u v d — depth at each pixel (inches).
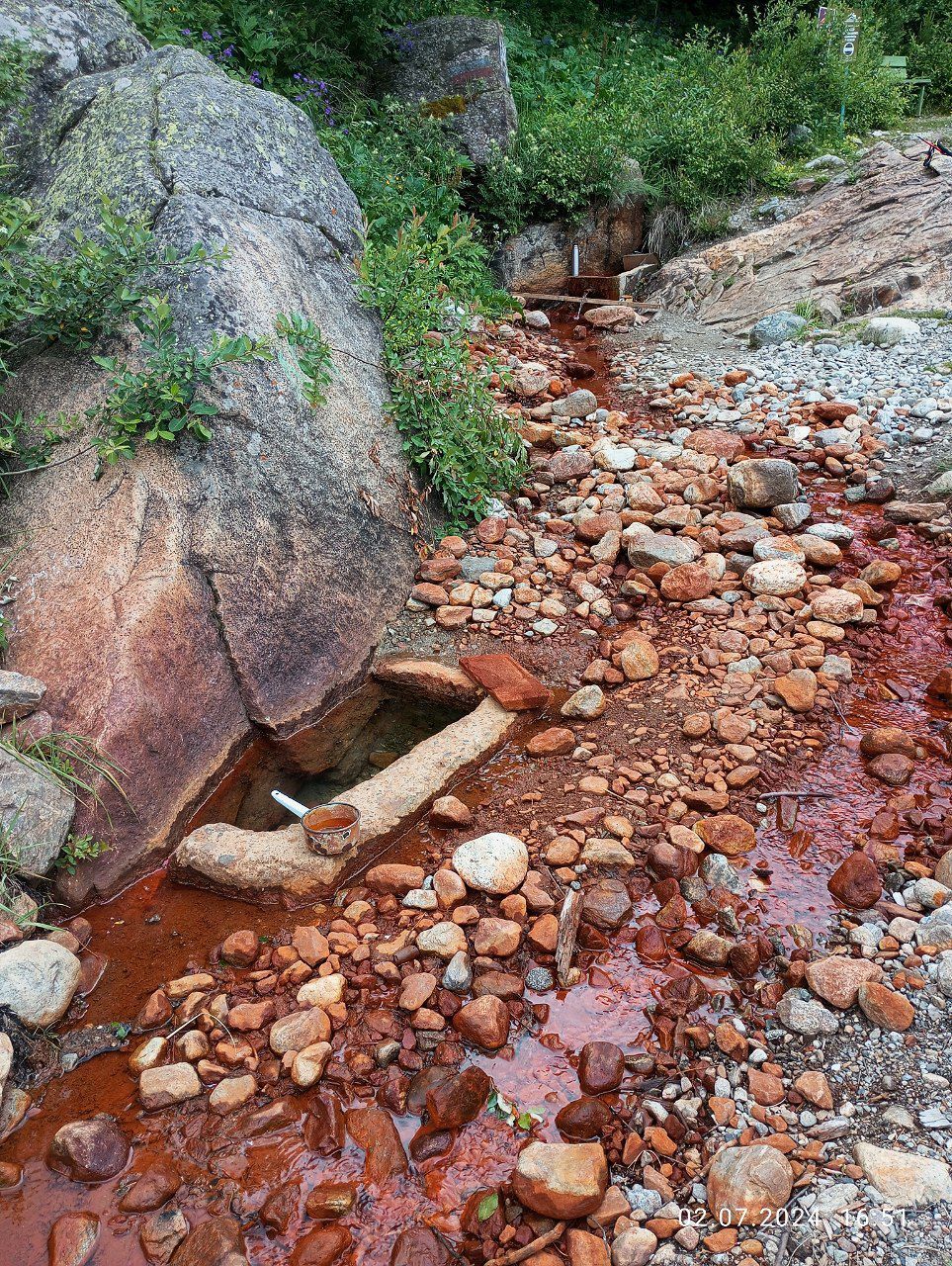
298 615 163.6
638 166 412.8
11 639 143.2
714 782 142.0
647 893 127.0
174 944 123.3
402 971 116.0
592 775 145.6
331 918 125.5
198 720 146.2
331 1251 87.9
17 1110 102.0
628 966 117.4
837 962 111.8
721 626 178.1
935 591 184.7
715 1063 104.6
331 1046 107.3
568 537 211.0
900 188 362.9
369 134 357.4
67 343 164.7
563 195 395.2
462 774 148.1
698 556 196.4
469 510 209.9
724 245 389.1
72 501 153.9
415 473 203.8
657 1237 88.8
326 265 202.5
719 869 126.6
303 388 172.2
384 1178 95.0
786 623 176.6
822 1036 106.8
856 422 245.9
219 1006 112.2
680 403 278.5
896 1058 103.5
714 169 416.8
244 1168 96.3
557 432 253.8
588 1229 90.5
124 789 132.4
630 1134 97.6
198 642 147.9
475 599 187.9
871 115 481.4
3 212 164.1
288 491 166.9
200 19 307.4
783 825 136.2
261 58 321.1
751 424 255.6
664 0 642.2
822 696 159.3
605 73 497.0
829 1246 86.0
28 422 164.6
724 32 631.2
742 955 114.7
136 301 159.3
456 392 214.8
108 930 126.0
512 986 113.0
